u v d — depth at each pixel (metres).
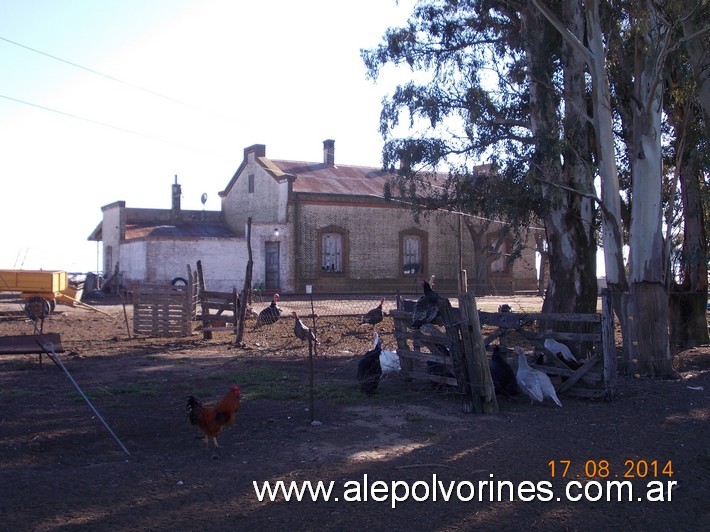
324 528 5.64
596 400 10.76
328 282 39.25
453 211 18.70
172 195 44.31
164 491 6.46
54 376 12.61
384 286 40.69
